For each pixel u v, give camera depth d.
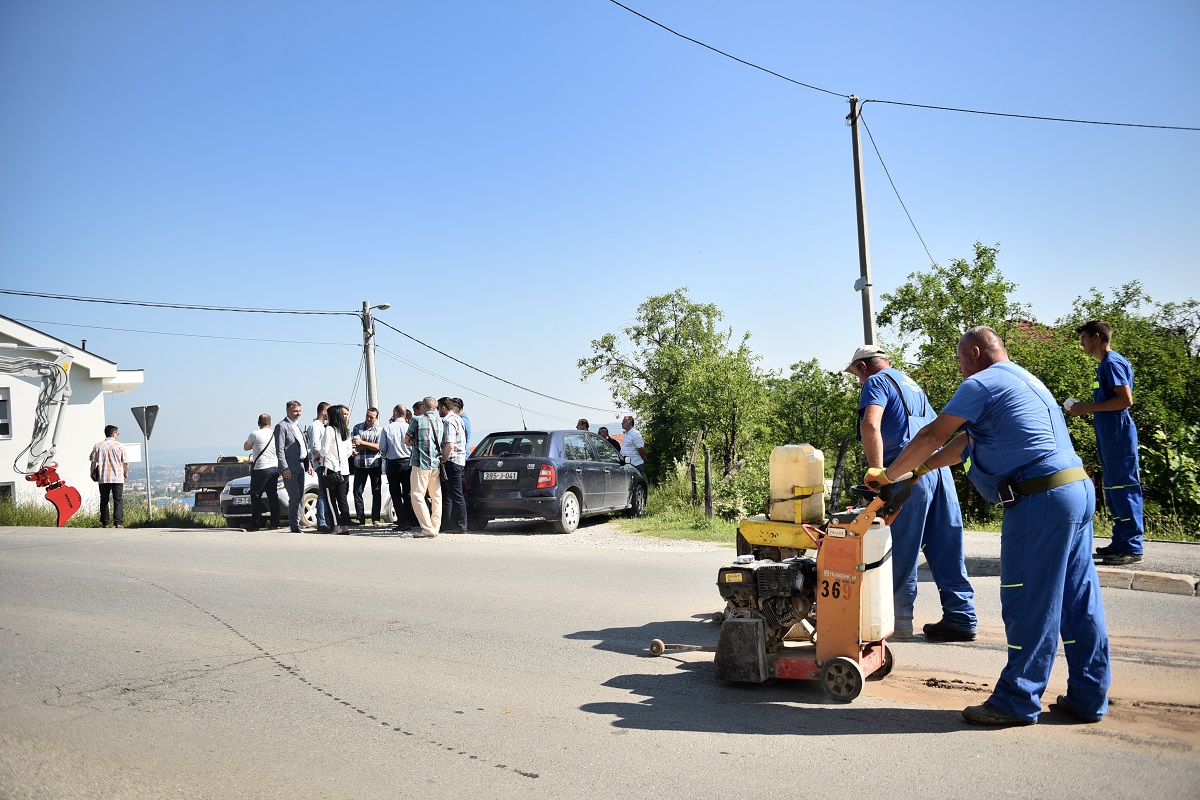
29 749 4.61
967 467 4.96
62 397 18.81
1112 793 3.70
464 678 5.82
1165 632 6.33
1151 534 10.84
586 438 15.49
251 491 15.23
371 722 4.96
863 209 17.14
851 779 3.95
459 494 14.05
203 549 12.39
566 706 5.19
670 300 32.62
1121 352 14.44
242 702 5.37
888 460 6.36
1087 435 13.79
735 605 5.57
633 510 16.38
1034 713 4.51
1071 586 4.50
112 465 18.77
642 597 8.40
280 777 4.18
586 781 4.05
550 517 13.83
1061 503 4.39
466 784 4.06
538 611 7.87
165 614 7.98
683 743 4.50
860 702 5.06
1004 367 4.71
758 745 4.43
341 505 15.45
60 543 13.54
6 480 26.86
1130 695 4.99
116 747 4.62
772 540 5.75
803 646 5.94
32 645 6.88
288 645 6.79
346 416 14.97
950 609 6.38
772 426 22.39
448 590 8.94
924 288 21.72
